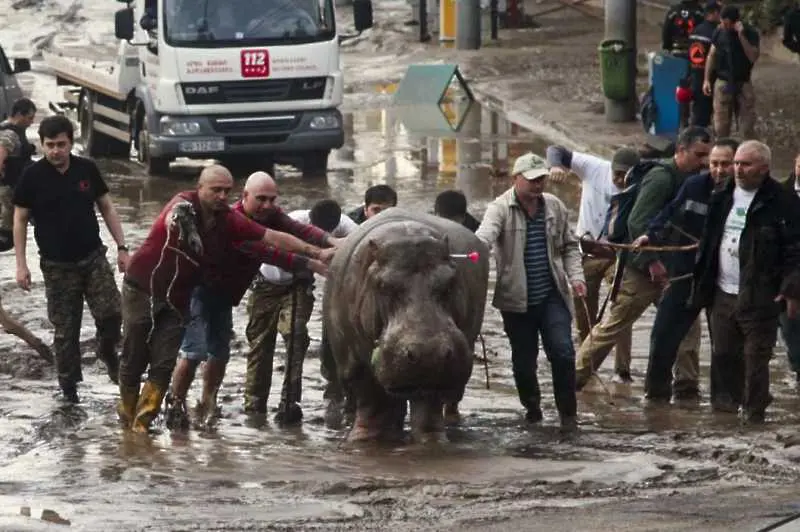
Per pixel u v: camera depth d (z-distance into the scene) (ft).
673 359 125.80
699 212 121.19
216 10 261.24
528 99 343.87
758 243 113.50
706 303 119.44
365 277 104.22
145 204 238.07
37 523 82.48
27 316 159.43
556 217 119.44
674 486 92.17
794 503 82.48
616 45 295.48
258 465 102.47
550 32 465.88
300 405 126.72
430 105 358.43
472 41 437.17
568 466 99.25
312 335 150.10
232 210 115.65
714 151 119.55
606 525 78.89
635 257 127.65
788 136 263.90
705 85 250.57
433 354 98.43
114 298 129.70
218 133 261.24
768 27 376.27
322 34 262.88
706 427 114.52
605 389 132.57
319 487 94.07
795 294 112.27
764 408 115.96
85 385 134.72
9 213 171.53
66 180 128.26
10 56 456.04
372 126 327.26
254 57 259.19
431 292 101.24
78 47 329.31
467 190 243.19
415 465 101.24
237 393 131.34
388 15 513.04
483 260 111.86
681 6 278.67
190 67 258.16
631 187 128.06
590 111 318.86
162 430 118.01
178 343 116.78
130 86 272.51
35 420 120.98
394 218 109.91
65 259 128.36
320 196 242.99
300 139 262.06
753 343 115.14
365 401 111.04
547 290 119.03
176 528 82.28
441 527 80.89
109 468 102.37
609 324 130.00
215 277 117.39
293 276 121.49
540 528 79.10
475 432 115.03
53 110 326.44
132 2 274.36
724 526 76.69
